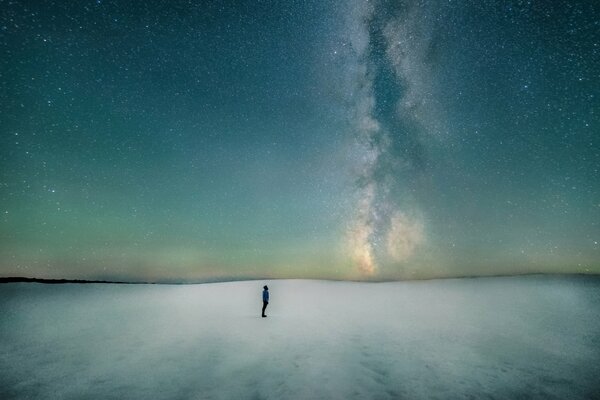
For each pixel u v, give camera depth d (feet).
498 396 17.33
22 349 28.78
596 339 31.12
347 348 27.81
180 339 32.17
